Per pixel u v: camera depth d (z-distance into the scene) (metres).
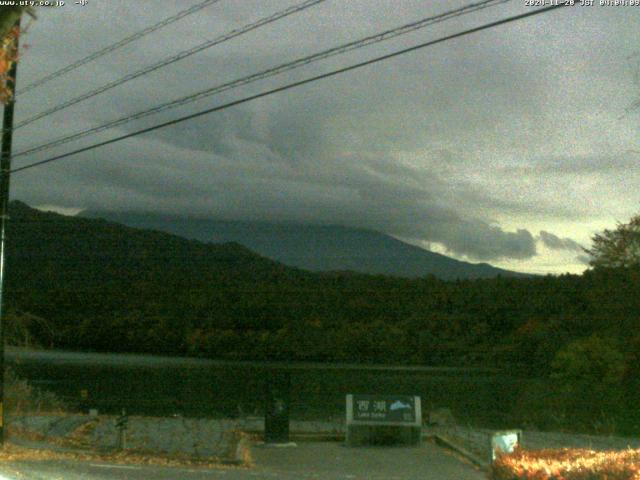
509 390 44.62
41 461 18.77
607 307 44.69
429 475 20.78
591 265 45.88
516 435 16.78
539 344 49.25
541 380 44.44
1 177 21.00
